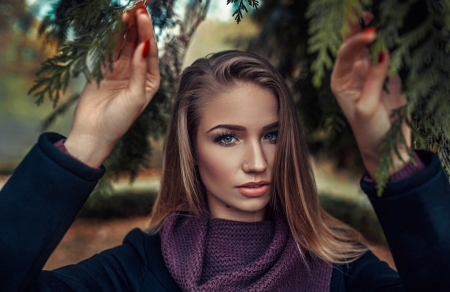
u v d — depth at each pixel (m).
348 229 1.54
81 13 0.92
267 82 1.19
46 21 1.34
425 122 0.90
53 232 0.96
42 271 1.09
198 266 1.20
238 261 1.22
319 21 0.70
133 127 1.74
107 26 0.89
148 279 1.29
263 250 1.25
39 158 0.96
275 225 1.28
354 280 1.29
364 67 0.83
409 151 0.83
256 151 1.16
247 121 1.16
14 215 0.94
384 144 0.84
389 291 1.16
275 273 1.17
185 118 1.28
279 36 2.39
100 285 1.21
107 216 6.17
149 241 1.41
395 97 0.88
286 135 1.21
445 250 0.88
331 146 2.54
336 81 0.86
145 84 0.98
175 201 1.41
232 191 1.18
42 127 1.77
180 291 1.25
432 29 0.81
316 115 1.93
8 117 11.44
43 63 0.87
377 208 0.94
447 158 0.98
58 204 0.96
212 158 1.19
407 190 0.89
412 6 1.00
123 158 1.79
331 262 1.33
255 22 2.91
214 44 7.95
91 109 0.99
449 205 0.90
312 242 1.29
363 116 0.84
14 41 5.87
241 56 1.23
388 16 0.85
